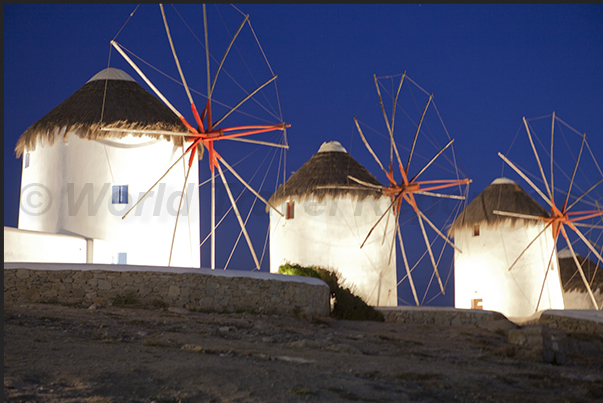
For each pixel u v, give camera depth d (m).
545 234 30.94
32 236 18.31
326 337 13.25
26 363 7.03
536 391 8.23
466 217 32.44
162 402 6.03
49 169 21.27
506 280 30.39
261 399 6.38
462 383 8.36
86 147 21.00
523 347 12.71
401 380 8.24
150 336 10.48
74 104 21.64
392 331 17.58
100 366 7.23
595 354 14.95
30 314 11.62
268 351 10.03
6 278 14.65
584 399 7.82
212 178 20.02
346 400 6.72
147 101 22.00
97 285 15.36
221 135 20.22
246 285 17.25
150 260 21.02
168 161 21.70
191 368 7.48
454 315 22.08
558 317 19.94
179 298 16.11
